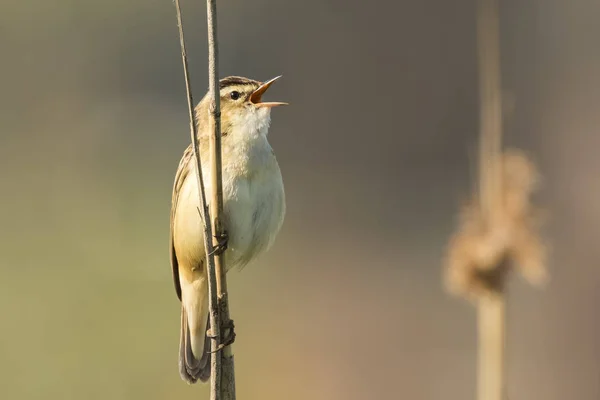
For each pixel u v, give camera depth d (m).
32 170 19.09
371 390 13.51
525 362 13.71
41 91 22.05
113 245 14.79
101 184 18.39
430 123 22.98
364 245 19.70
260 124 6.24
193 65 22.91
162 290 12.86
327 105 23.33
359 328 15.59
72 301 12.33
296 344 14.78
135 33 22.64
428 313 16.30
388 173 22.67
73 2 22.12
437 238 19.86
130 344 11.50
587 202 17.38
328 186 22.11
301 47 23.45
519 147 19.30
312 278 17.89
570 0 19.72
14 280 13.11
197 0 22.98
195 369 6.56
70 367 11.03
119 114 21.91
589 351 14.12
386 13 23.30
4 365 10.98
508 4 20.12
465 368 14.26
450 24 23.08
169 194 18.06
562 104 19.50
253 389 13.29
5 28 21.69
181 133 21.30
